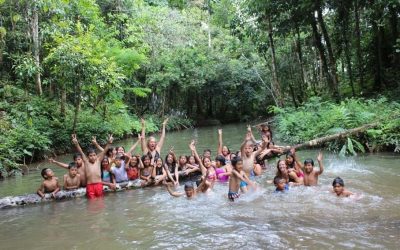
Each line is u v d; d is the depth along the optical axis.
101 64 16.45
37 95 17.56
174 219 6.50
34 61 16.05
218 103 34.38
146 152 10.56
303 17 17.80
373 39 18.34
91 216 6.97
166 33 28.64
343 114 12.20
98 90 17.39
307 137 13.19
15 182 10.65
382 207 6.37
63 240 5.77
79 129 16.86
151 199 8.04
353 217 5.96
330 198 7.10
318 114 14.52
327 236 5.20
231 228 5.84
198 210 6.99
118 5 24.31
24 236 6.08
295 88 26.88
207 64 30.27
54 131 15.70
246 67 32.44
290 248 4.89
